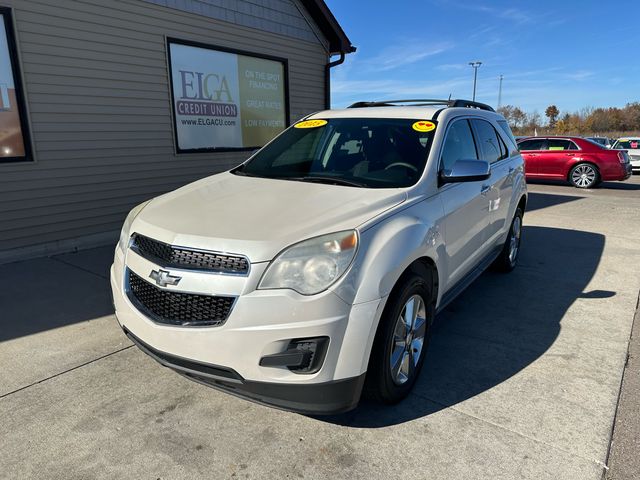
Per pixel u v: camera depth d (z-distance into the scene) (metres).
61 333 3.63
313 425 2.59
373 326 2.34
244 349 2.20
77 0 5.68
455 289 3.69
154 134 6.79
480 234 4.00
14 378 3.01
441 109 3.81
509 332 3.81
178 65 6.98
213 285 2.25
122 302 2.66
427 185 3.09
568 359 3.36
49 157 5.68
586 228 8.03
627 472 2.25
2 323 3.79
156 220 2.67
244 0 7.82
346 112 4.04
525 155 14.82
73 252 5.94
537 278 5.22
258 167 3.78
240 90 8.05
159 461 2.30
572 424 2.61
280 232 2.34
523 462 2.32
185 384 2.97
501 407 2.77
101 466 2.26
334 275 2.25
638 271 5.50
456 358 3.37
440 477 2.22
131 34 6.29
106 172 6.29
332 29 9.32
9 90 5.28
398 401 2.79
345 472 2.24
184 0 6.89
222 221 2.51
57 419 2.61
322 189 2.99
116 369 3.13
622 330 3.86
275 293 2.19
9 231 5.46
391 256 2.43
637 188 14.20
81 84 5.86
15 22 5.18
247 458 2.33
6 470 2.23
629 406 2.79
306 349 2.23
